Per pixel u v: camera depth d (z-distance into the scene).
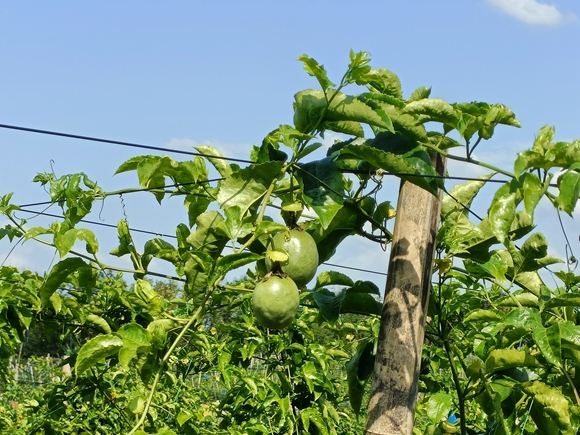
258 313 1.37
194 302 1.55
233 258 1.41
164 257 1.75
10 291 1.84
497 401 1.58
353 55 1.43
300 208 1.47
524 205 1.37
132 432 1.43
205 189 1.66
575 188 1.32
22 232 1.80
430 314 1.92
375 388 1.59
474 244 1.76
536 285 1.87
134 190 1.66
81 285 1.71
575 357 1.59
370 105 1.49
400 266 1.61
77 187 1.64
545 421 1.61
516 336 1.60
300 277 1.41
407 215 1.62
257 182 1.45
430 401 1.67
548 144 1.39
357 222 1.71
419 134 1.55
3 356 1.86
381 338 1.60
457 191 1.81
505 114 1.49
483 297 1.94
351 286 1.81
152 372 1.47
